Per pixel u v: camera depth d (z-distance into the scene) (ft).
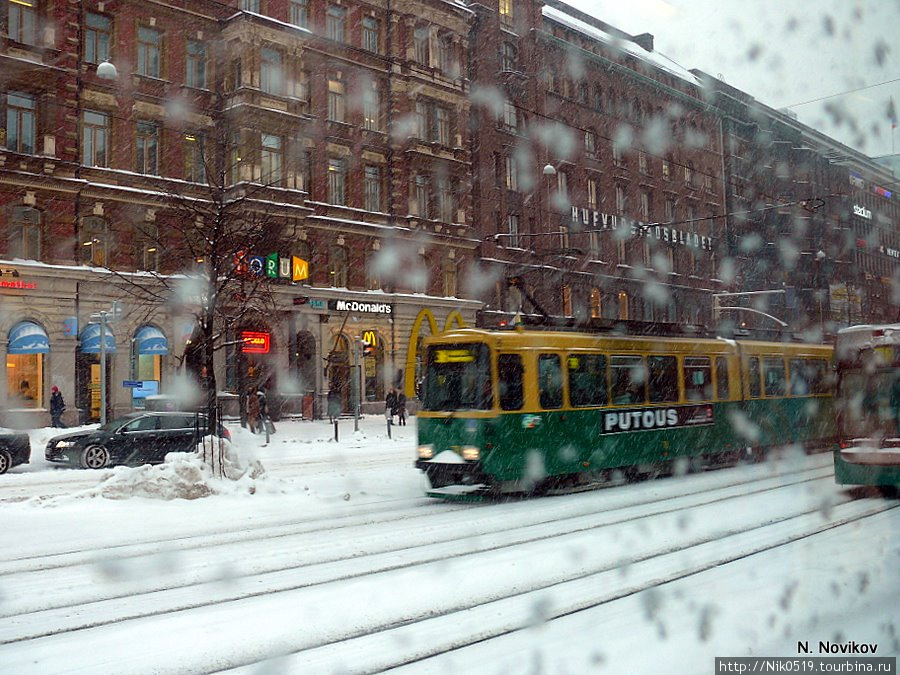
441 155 142.82
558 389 49.49
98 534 37.29
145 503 45.50
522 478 47.29
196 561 31.30
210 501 46.39
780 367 67.77
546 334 49.60
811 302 226.17
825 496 46.91
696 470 61.26
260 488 49.78
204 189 111.24
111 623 23.12
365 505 46.60
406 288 138.92
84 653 20.44
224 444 51.47
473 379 47.67
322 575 28.73
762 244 217.36
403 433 106.11
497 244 152.05
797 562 28.73
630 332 56.03
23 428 97.76
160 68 112.37
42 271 98.99
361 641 21.20
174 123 112.06
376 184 137.39
